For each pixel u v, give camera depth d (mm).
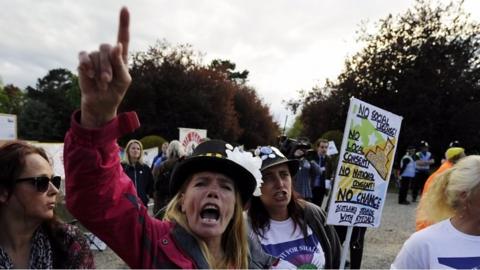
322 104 26438
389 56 20859
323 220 2693
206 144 1821
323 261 2510
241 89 39031
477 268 1847
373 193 3336
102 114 1219
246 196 1797
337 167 3143
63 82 60531
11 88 60781
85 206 1326
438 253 1893
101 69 1084
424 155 13375
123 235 1437
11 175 1641
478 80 20266
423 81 20078
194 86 28781
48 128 43219
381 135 3377
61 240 1746
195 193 1645
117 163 1359
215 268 1640
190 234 1623
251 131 38812
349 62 23516
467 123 19359
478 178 1882
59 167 6027
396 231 8203
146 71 27766
